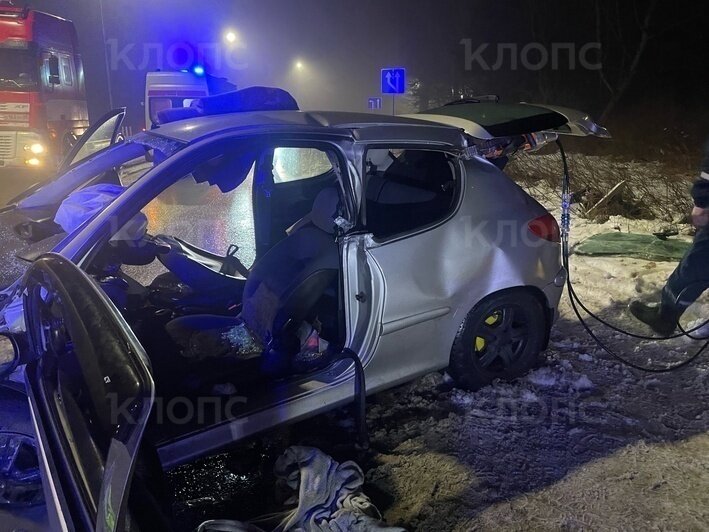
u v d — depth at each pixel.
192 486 3.03
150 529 1.66
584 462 3.07
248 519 2.78
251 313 3.37
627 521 2.66
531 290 3.73
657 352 4.21
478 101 4.31
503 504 2.80
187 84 16.94
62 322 2.26
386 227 3.51
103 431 1.63
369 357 3.20
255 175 4.28
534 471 3.01
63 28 13.41
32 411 1.99
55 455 1.78
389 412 3.55
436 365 3.50
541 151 15.77
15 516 2.44
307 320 3.40
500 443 3.23
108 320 1.82
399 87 15.07
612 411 3.50
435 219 3.40
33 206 3.39
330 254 3.20
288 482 2.73
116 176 3.68
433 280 3.34
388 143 3.21
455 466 3.06
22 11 11.67
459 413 3.49
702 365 3.98
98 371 1.68
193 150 2.94
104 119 4.37
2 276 3.38
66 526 1.60
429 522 2.71
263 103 3.72
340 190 3.31
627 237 6.80
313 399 3.04
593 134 3.81
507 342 3.75
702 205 4.09
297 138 3.10
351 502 2.57
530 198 3.82
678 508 2.73
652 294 5.15
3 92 11.48
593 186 9.59
